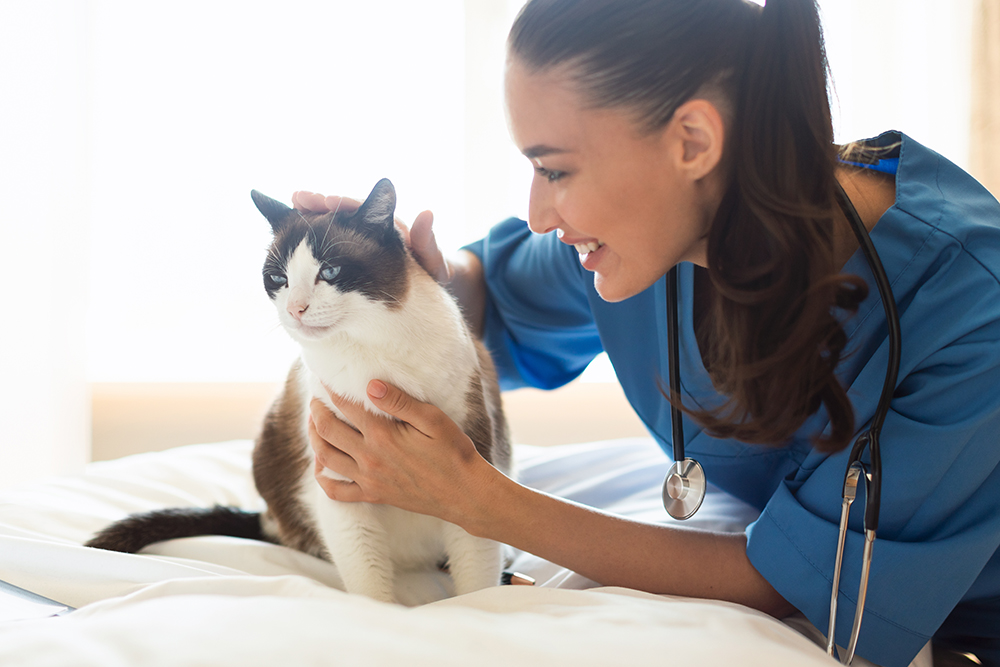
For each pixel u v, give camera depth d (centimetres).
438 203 228
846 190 94
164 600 67
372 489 92
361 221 104
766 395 82
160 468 145
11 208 211
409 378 96
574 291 134
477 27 220
